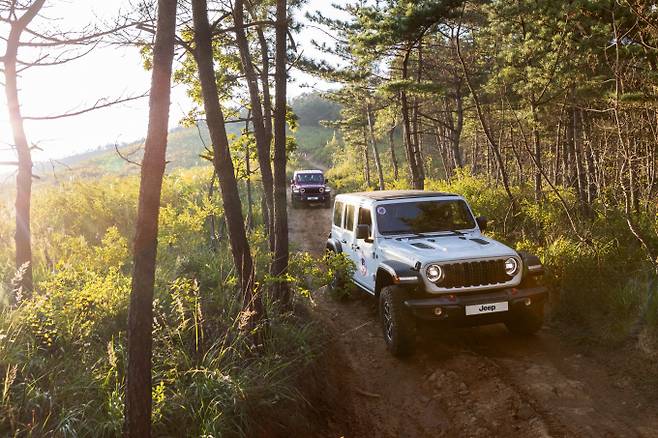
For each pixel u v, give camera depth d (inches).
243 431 152.6
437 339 267.7
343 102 1081.4
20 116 230.8
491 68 666.8
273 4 363.6
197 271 309.7
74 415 138.5
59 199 512.1
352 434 185.3
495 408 191.0
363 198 331.0
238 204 196.2
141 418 130.9
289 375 193.0
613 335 234.2
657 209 382.3
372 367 242.8
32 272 259.1
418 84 572.4
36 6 219.3
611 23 358.0
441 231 291.9
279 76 260.1
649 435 162.4
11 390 147.5
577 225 378.6
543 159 810.8
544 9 402.6
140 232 130.5
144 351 131.5
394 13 587.2
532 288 239.5
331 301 357.4
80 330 186.1
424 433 183.0
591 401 188.5
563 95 474.9
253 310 199.8
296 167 2333.9
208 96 184.9
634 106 350.3
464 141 1242.0
